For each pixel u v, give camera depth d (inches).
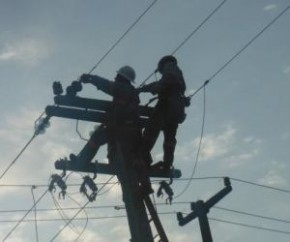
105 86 378.0
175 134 384.8
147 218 352.8
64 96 381.4
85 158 379.2
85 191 376.2
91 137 383.6
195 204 414.6
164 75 365.4
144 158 382.9
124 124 382.0
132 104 384.5
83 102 385.1
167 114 366.9
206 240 400.5
